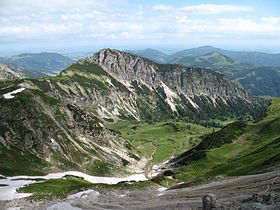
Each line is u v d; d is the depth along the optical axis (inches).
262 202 1946.4
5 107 7150.6
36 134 7057.1
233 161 6309.1
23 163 6127.0
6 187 4468.5
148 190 4404.5
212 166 6688.0
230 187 3385.8
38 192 4106.8
